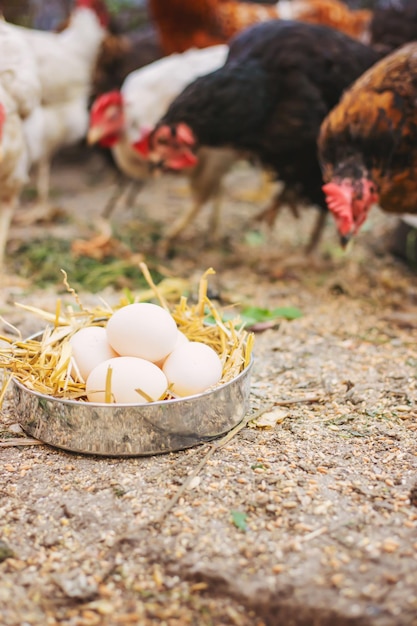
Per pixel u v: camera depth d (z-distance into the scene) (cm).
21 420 61
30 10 204
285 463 58
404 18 113
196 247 121
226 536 51
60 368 59
